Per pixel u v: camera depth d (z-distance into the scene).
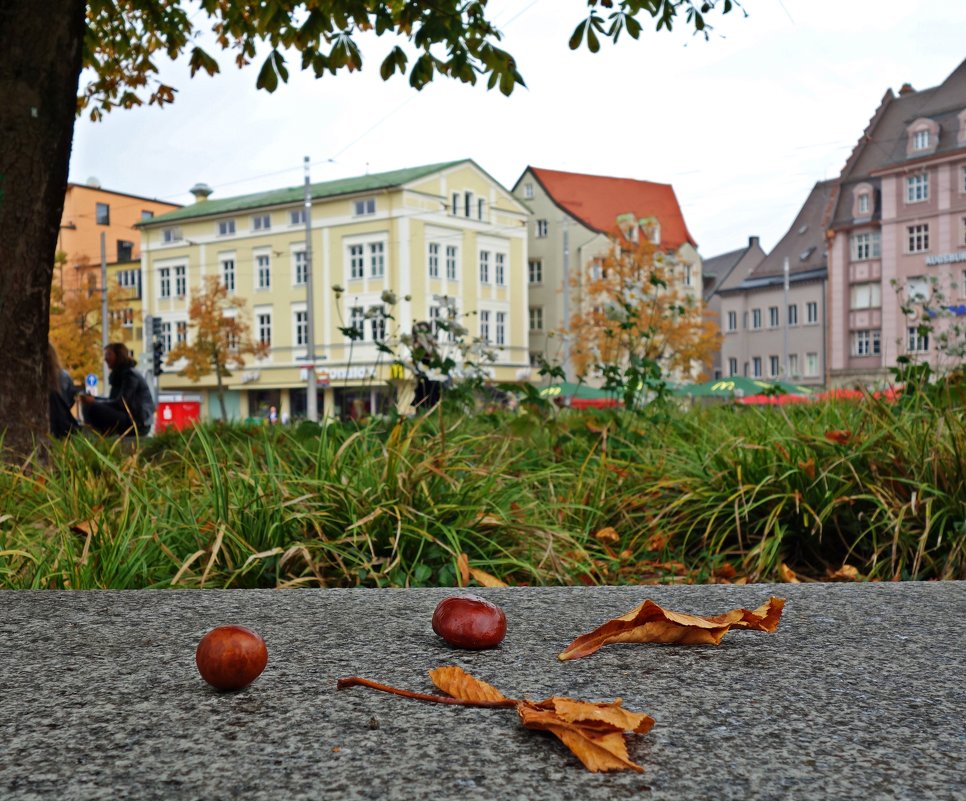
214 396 56.84
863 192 55.94
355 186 50.75
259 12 6.68
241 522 2.97
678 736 1.09
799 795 0.91
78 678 1.37
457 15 6.18
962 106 51.97
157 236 59.22
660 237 64.00
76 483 3.62
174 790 0.93
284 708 1.20
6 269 4.95
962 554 3.12
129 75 8.12
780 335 64.50
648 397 6.21
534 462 4.59
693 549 3.70
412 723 1.13
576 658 1.47
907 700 1.24
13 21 5.04
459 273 51.69
